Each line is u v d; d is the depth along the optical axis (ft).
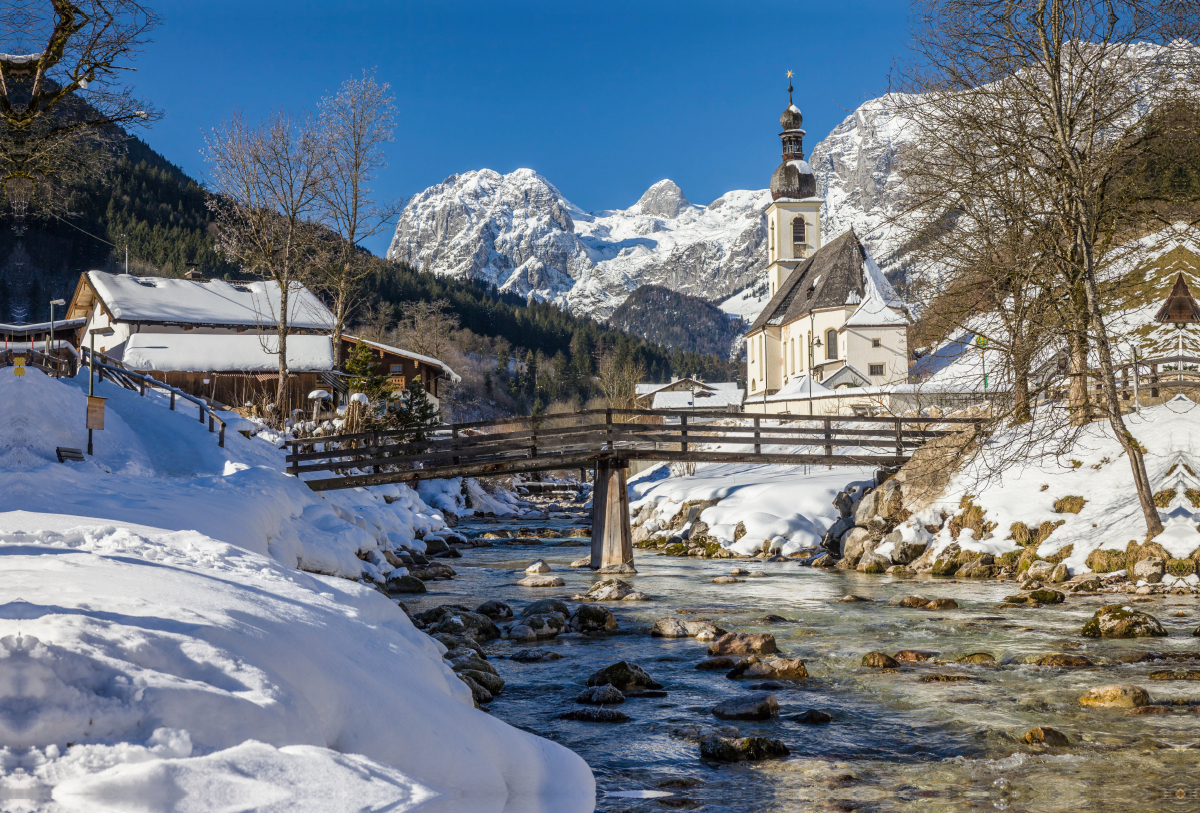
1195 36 69.67
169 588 19.70
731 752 28.32
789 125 333.62
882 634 50.72
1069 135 72.02
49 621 14.53
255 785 12.91
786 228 331.98
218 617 17.67
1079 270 72.23
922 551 83.71
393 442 120.47
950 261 82.84
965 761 27.68
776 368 276.41
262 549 51.11
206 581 21.94
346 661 19.30
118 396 94.38
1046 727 29.86
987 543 79.46
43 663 12.96
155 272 419.13
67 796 11.53
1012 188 74.64
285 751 13.99
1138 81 71.67
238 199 144.25
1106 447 81.82
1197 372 94.22
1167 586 64.34
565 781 20.17
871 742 29.99
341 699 17.26
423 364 209.97
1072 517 77.05
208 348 175.42
